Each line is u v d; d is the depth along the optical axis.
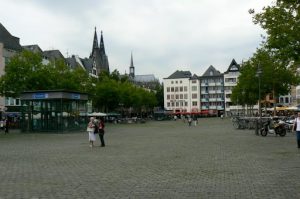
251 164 16.03
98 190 10.95
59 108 46.44
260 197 9.80
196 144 26.70
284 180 12.15
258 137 32.56
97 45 164.38
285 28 27.52
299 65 32.62
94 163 17.05
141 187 11.34
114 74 106.31
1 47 73.19
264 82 63.25
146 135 39.44
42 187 11.47
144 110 149.62
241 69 70.88
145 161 17.52
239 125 48.25
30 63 55.91
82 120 50.84
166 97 187.00
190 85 182.00
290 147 23.25
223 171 14.24
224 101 174.50
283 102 127.19
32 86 55.28
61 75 62.72
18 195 10.36
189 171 14.34
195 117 73.88
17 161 18.12
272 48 28.91
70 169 15.22
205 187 11.23
